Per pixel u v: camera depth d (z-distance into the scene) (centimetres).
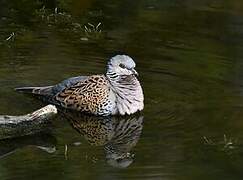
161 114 1457
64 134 1374
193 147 1311
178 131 1378
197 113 1462
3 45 1798
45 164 1238
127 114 1463
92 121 1449
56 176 1192
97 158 1264
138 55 1784
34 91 1523
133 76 1483
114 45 1848
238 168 1238
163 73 1672
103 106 1468
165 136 1358
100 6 2173
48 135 1368
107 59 1744
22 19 2020
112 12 2125
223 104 1508
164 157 1270
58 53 1766
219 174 1215
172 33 1972
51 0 2195
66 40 1866
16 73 1628
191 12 2162
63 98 1499
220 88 1599
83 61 1722
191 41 1909
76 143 1330
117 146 1319
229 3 2255
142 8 2180
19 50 1769
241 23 2078
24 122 1364
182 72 1681
